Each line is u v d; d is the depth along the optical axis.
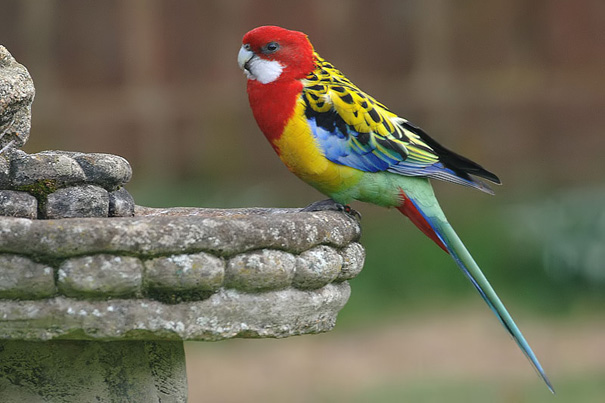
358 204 16.94
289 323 4.72
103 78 17.86
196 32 18.06
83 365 5.05
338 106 6.85
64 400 5.01
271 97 6.84
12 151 5.28
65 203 5.25
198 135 18.08
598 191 15.93
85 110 17.77
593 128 18.16
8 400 4.95
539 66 18.25
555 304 14.30
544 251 15.03
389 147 6.92
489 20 18.20
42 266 4.19
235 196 17.00
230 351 13.12
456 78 18.22
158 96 18.00
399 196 7.03
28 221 4.18
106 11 17.78
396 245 15.41
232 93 18.11
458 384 10.95
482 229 15.80
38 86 17.55
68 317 4.23
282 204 17.30
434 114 18.19
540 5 18.17
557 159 18.09
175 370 5.47
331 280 4.91
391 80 18.17
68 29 17.69
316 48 17.91
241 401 10.70
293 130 6.78
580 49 18.17
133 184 17.22
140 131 17.95
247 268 4.49
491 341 12.80
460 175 7.07
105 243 4.20
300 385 11.29
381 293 14.65
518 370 11.52
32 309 4.21
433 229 7.01
